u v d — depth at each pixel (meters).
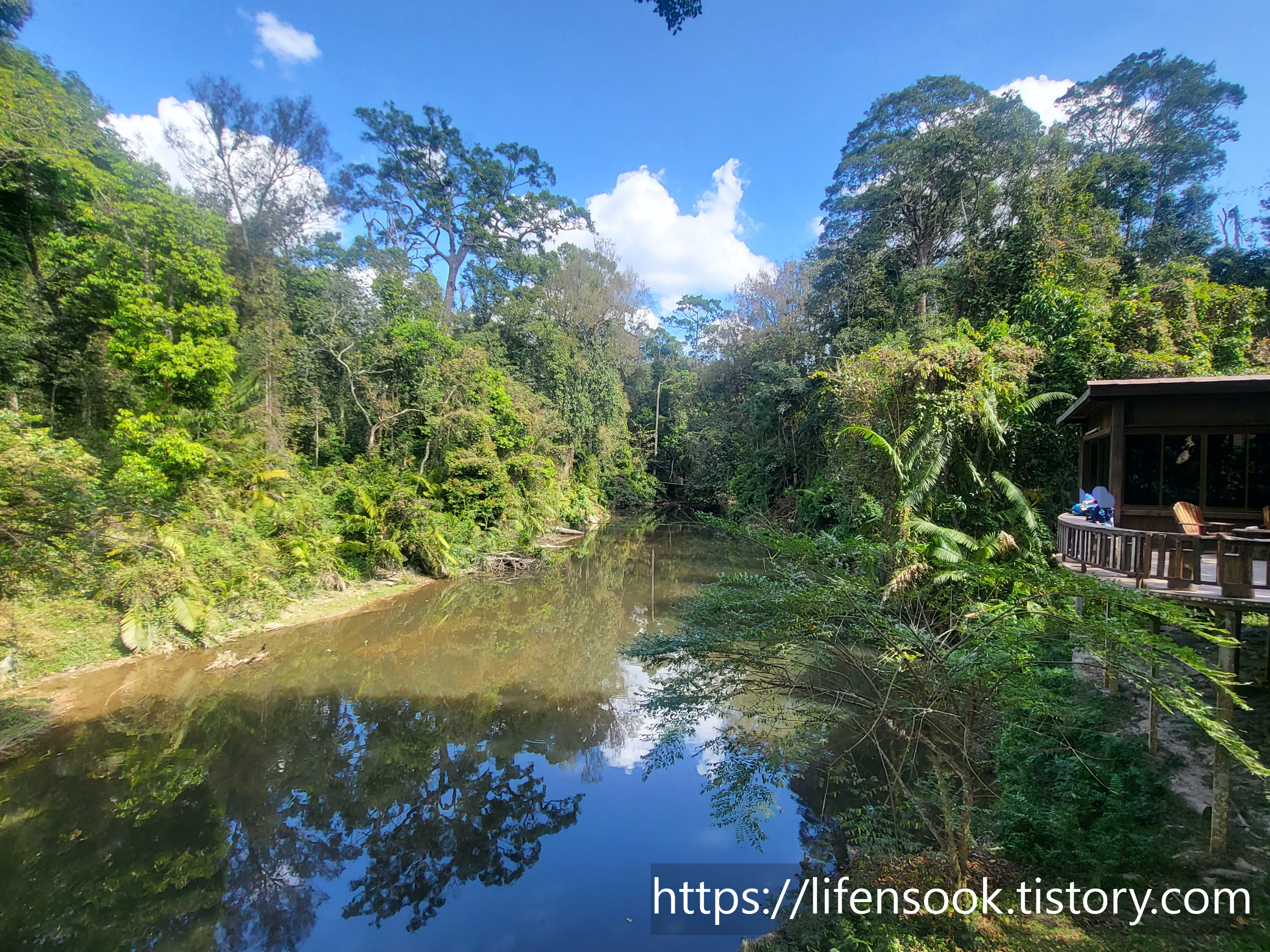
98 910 5.30
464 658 11.68
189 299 13.59
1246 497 7.32
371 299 22.50
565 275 33.09
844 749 7.42
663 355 51.47
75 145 13.57
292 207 22.70
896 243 24.22
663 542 27.27
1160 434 7.68
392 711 9.30
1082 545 6.42
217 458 13.81
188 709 9.01
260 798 7.00
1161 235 18.14
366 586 15.80
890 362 11.65
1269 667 6.67
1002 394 10.81
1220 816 4.70
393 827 6.56
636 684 10.52
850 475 13.72
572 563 21.88
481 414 20.45
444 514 18.73
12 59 13.41
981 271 16.06
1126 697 7.10
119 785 7.14
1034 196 15.12
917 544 9.07
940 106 23.84
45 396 13.95
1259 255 17.59
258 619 12.48
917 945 4.30
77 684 9.36
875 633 4.87
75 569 7.97
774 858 5.98
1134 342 11.90
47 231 13.73
